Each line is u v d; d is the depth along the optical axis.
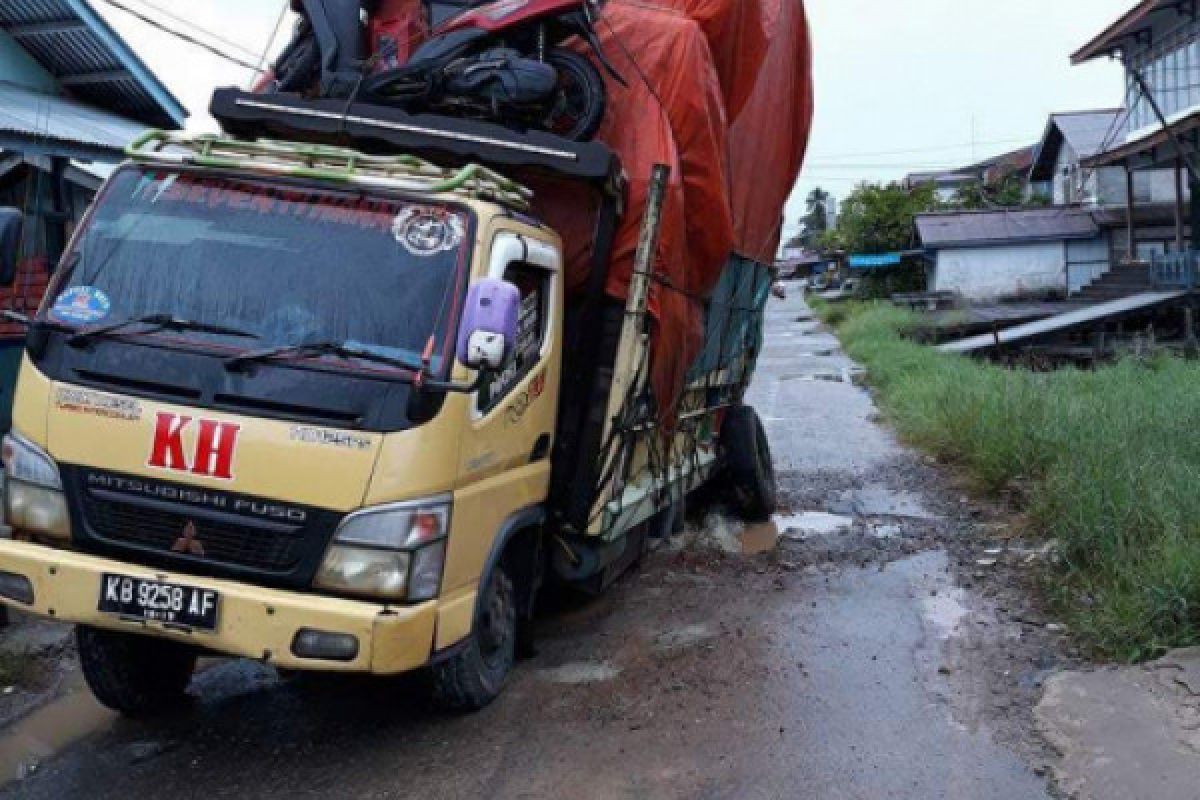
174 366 4.26
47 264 8.61
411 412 4.12
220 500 4.14
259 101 5.29
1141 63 27.59
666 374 6.21
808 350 30.31
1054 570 6.95
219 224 4.60
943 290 38.31
